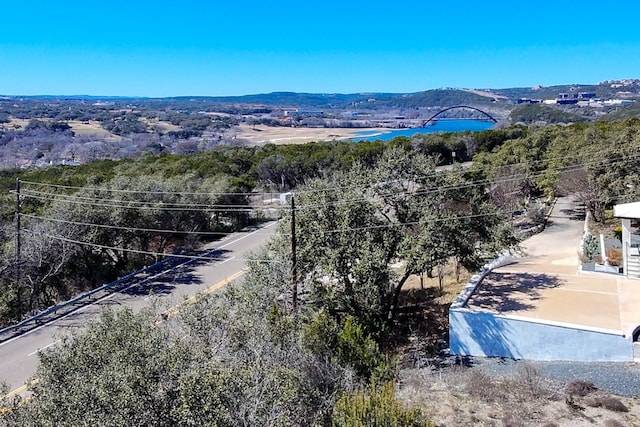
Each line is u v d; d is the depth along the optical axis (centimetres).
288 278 1880
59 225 2823
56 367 870
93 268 3023
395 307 2222
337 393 1141
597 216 3519
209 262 3403
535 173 4072
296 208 1977
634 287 2178
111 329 941
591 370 1602
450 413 1323
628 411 1312
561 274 2434
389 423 1007
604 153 3425
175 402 761
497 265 2612
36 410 782
